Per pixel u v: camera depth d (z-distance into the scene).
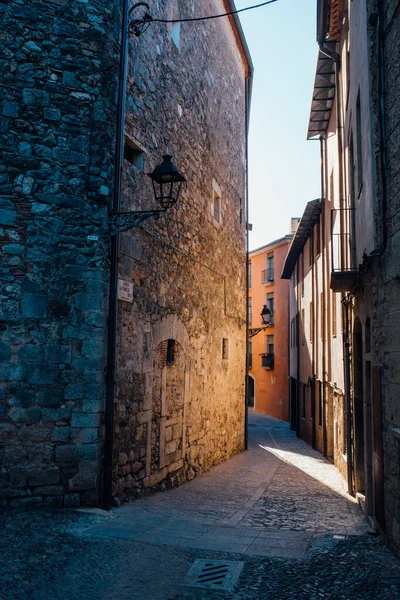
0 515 5.43
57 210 6.16
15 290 5.95
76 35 6.42
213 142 11.76
